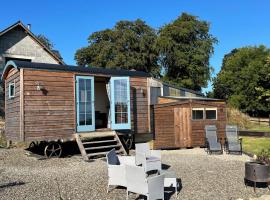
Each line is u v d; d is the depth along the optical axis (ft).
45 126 42.22
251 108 161.17
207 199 23.75
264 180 25.93
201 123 56.95
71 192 24.93
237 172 33.45
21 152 45.85
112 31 158.61
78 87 45.32
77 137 43.62
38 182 27.86
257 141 61.21
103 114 57.93
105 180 28.86
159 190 22.31
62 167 35.29
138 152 30.01
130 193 24.81
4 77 49.85
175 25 144.05
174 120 55.31
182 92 70.95
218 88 180.45
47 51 78.18
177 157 44.19
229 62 184.55
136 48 154.40
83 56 163.12
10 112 46.78
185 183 28.45
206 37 147.64
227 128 51.16
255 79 158.10
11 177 29.73
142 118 53.36
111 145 45.91
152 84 61.26
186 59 140.87
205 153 49.16
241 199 23.93
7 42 72.64
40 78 42.39
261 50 180.86
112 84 48.52
